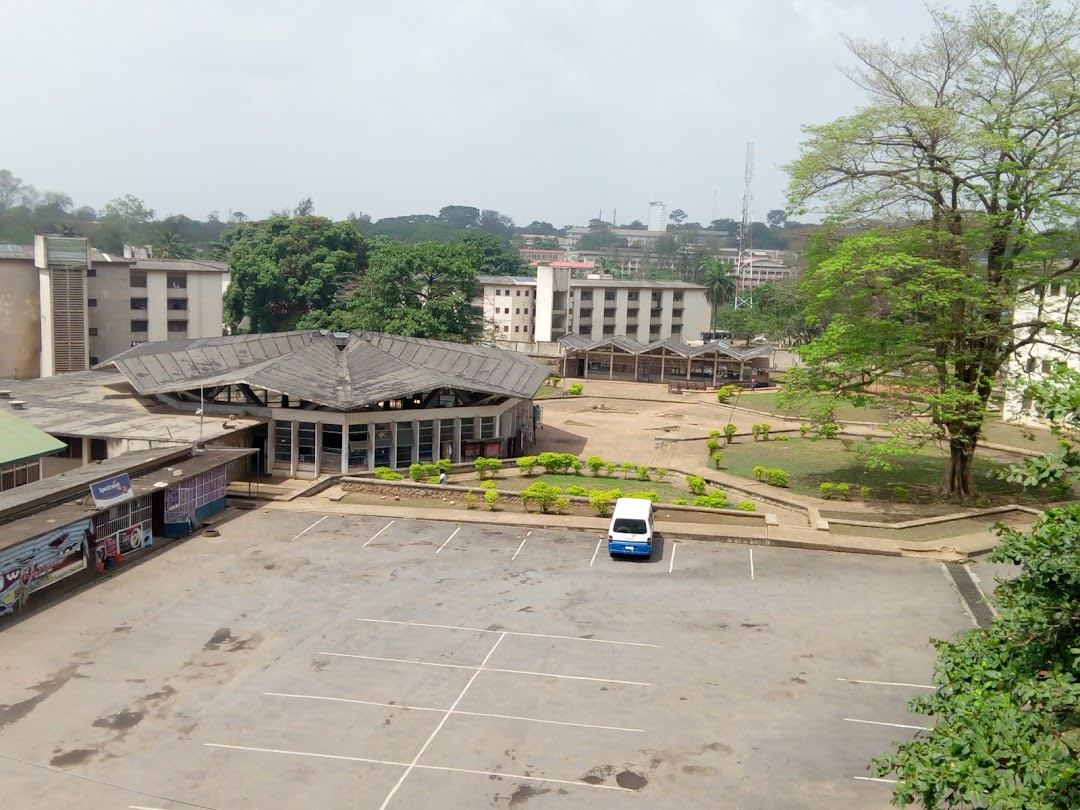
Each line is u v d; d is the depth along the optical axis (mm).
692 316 118812
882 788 20359
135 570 33625
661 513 41438
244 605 30469
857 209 46312
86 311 79188
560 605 31156
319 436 48500
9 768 20531
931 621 30125
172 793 19781
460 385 52000
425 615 30016
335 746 21828
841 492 46562
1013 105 43344
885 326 44562
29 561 29703
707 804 19719
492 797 19859
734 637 28641
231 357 56031
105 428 45656
